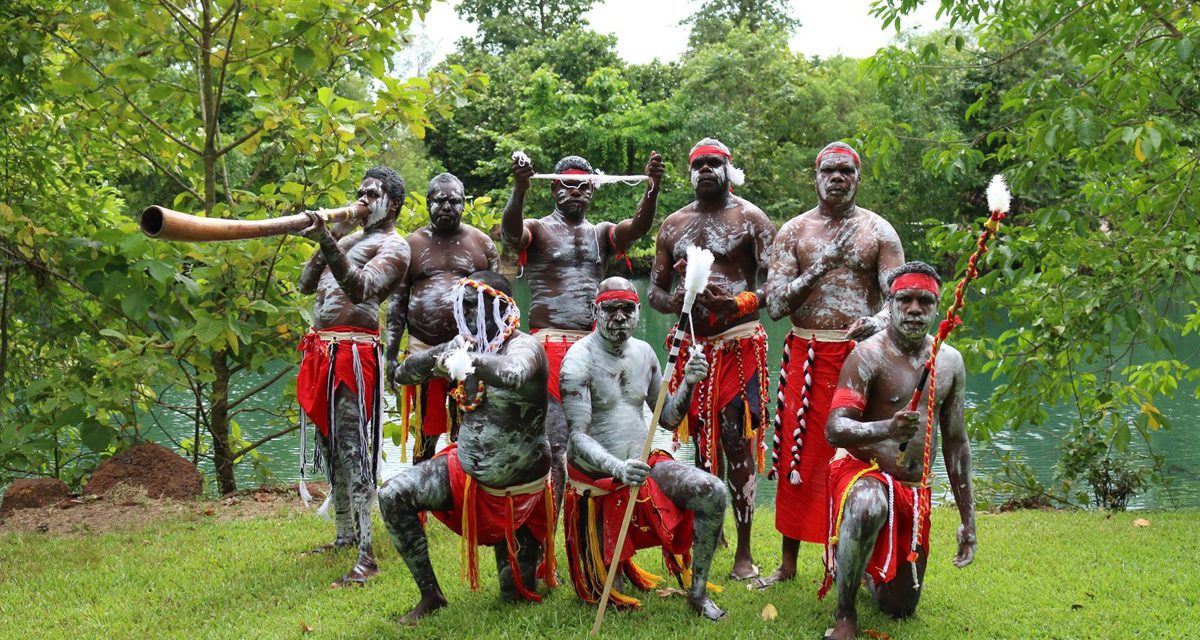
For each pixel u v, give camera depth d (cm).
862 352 477
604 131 3591
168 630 507
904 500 463
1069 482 881
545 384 482
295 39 818
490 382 459
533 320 637
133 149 930
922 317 465
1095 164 800
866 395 474
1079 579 555
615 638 463
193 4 843
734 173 596
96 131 916
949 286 884
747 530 576
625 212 3459
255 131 857
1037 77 834
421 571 505
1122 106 805
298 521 715
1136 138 704
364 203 587
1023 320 908
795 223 570
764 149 3812
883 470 471
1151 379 925
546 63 4319
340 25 855
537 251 636
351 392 596
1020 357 906
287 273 855
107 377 830
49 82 852
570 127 3625
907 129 927
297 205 854
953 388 477
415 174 3688
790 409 555
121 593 565
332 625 502
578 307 631
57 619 526
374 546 640
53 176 955
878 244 544
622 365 498
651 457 504
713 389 582
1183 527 675
